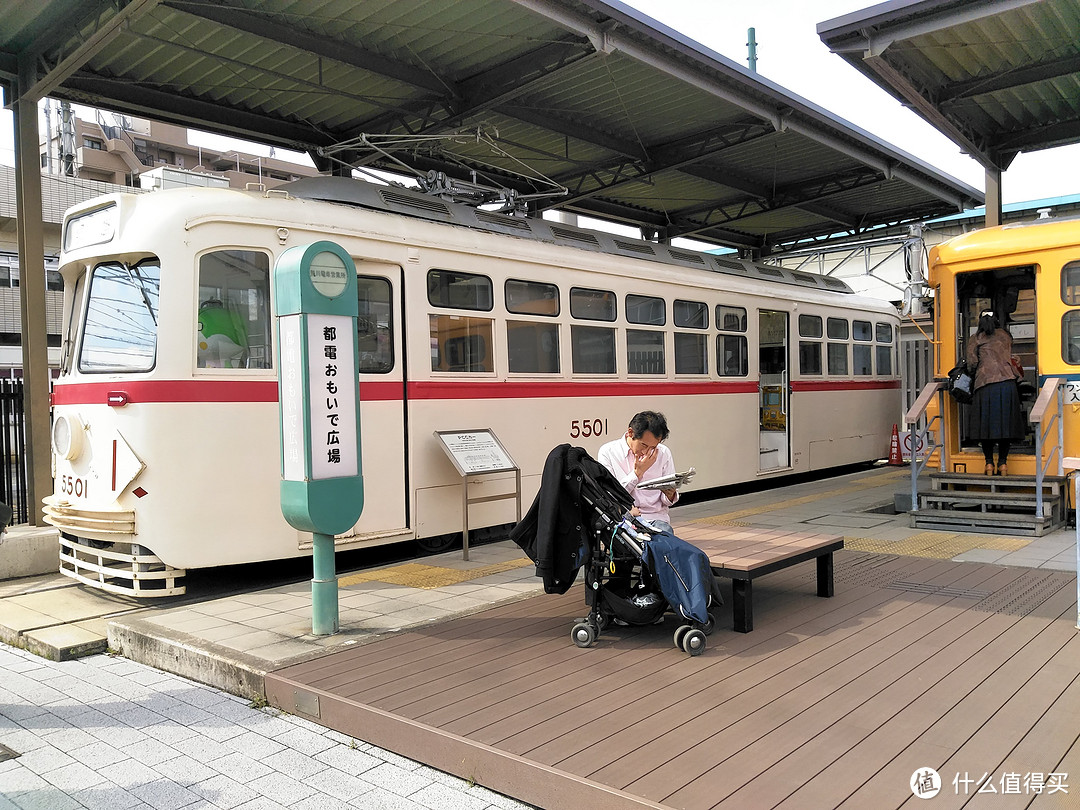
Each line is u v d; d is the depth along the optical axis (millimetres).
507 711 3705
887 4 7707
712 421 11320
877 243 16859
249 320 6684
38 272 8469
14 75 8477
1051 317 8867
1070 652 4320
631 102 10609
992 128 11297
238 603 6035
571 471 4711
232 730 4055
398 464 7457
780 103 10227
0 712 4441
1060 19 8133
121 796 3432
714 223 15266
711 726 3465
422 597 5992
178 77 9094
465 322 8109
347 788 3406
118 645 5480
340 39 8648
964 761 3092
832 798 2826
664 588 4535
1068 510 8773
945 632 4723
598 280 9633
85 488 6621
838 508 9867
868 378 15172
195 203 6508
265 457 6648
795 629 4859
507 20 8266
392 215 7789
